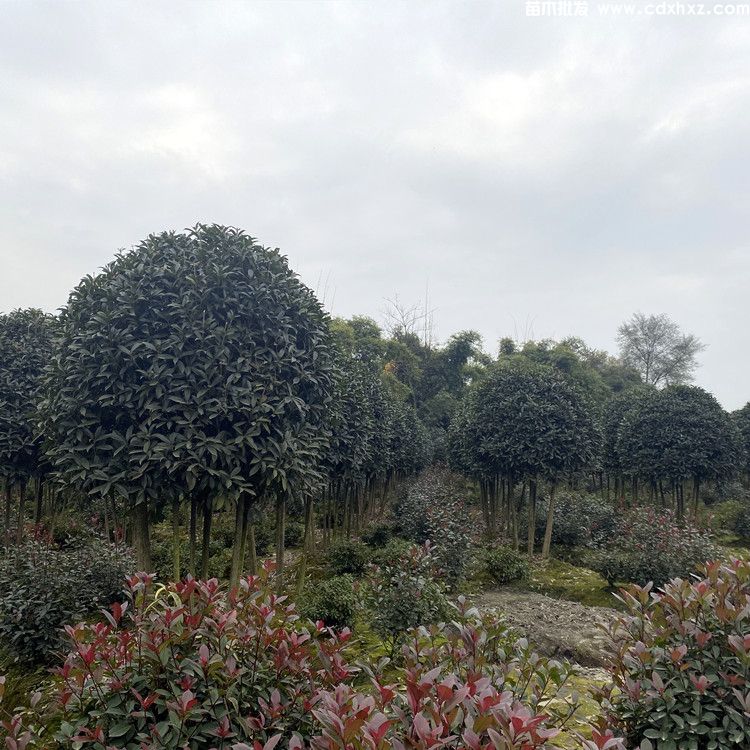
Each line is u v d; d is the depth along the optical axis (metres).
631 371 31.84
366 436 9.29
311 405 5.61
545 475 10.05
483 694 2.03
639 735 2.84
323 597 6.05
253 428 4.82
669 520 9.02
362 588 5.71
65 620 5.21
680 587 3.14
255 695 2.72
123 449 4.81
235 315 5.15
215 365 4.91
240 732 2.54
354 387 9.03
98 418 4.88
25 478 8.12
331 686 2.69
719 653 2.81
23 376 8.12
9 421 7.65
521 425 10.13
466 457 11.62
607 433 14.86
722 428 12.20
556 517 11.91
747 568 3.25
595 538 10.59
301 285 5.94
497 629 3.20
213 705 2.54
